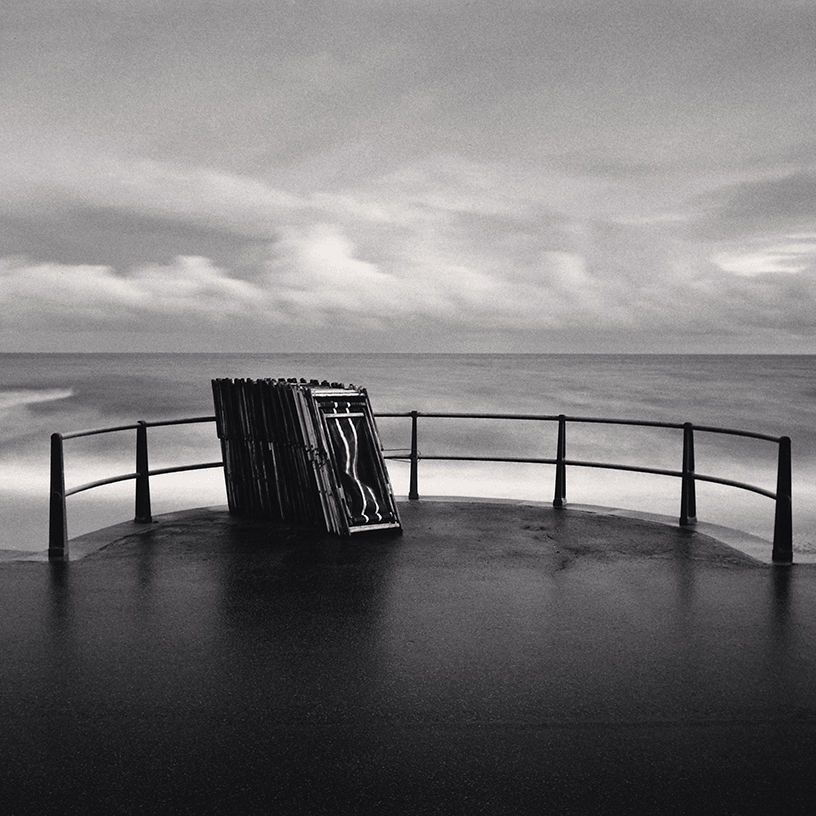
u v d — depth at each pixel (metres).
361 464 9.32
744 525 20.77
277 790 3.71
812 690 4.86
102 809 3.55
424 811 3.54
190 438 41.44
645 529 9.42
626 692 4.81
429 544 8.65
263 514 10.00
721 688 4.88
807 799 3.66
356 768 3.90
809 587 7.06
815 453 38.50
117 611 6.32
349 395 9.57
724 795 3.69
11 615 6.22
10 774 3.84
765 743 4.18
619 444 41.06
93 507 23.98
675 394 73.75
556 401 67.75
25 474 31.23
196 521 9.82
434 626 5.99
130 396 67.44
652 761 3.99
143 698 4.70
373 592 6.87
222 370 123.56
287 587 7.00
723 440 42.25
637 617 6.22
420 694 4.77
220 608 6.41
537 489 25.91
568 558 8.06
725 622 6.11
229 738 4.20
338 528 9.00
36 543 19.58
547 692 4.80
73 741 4.17
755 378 100.31
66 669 5.14
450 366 144.62
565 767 3.92
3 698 4.70
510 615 6.25
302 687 4.86
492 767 3.92
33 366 143.00
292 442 9.52
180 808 3.56
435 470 30.42
